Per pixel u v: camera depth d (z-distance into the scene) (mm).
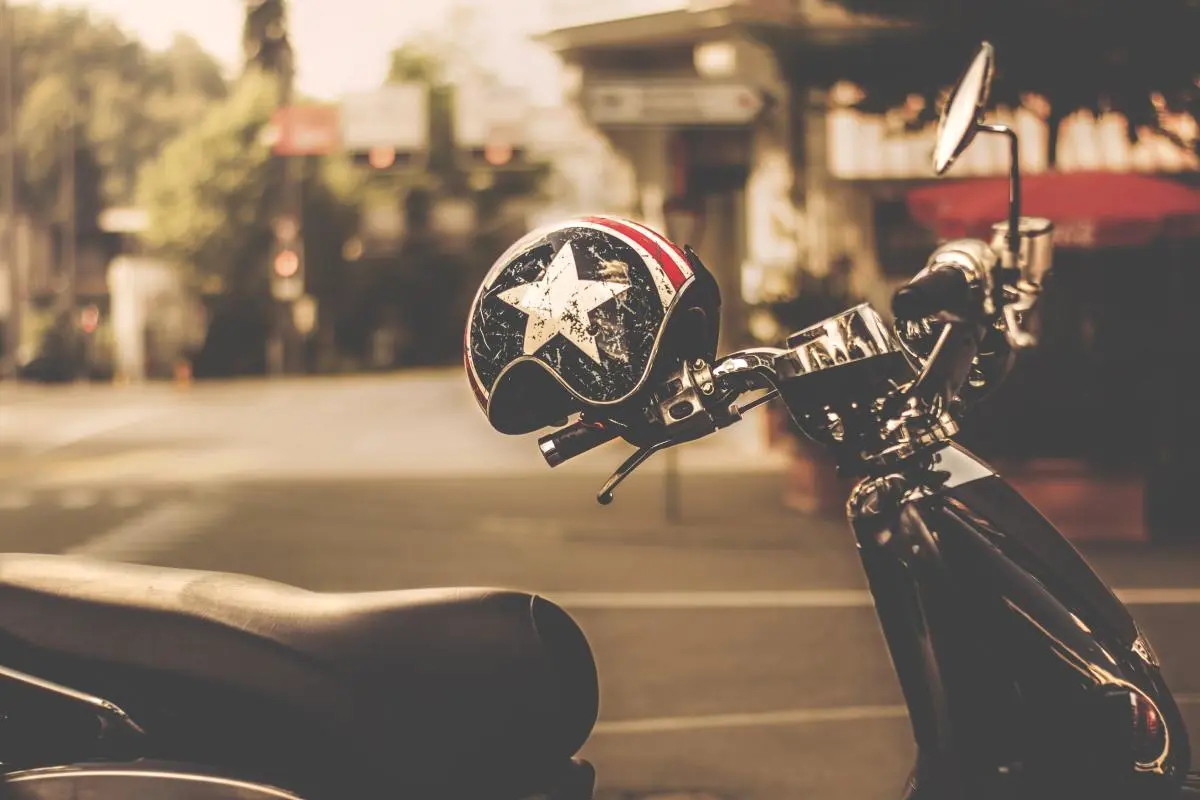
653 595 9836
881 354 1683
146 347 55500
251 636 1777
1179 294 12812
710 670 7422
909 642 1701
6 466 20109
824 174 20156
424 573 10945
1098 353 12570
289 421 28641
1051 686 1635
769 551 11867
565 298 1574
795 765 5637
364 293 62219
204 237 55250
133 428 27531
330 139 33375
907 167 19859
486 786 1771
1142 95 11562
